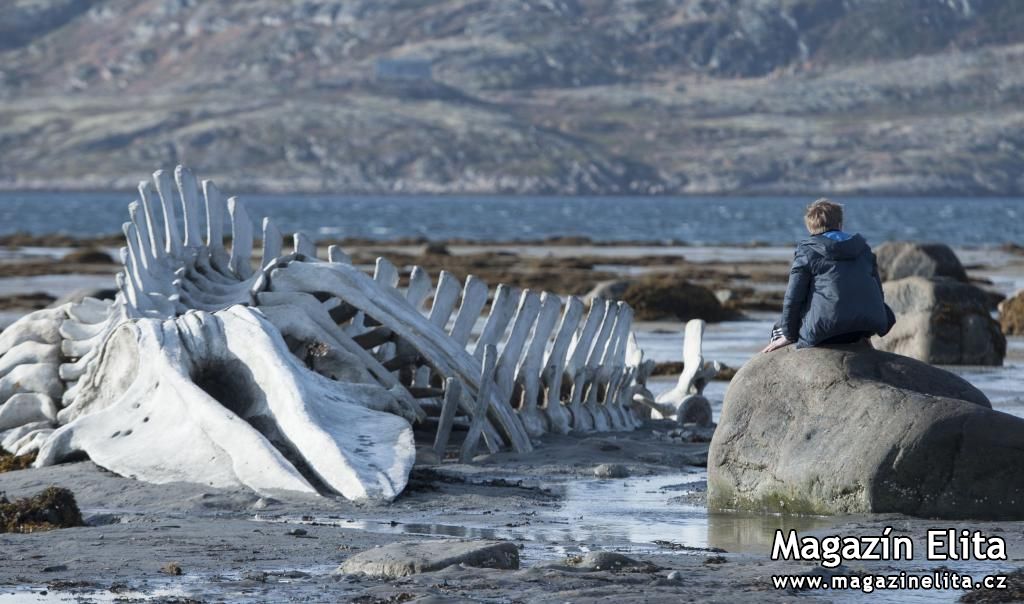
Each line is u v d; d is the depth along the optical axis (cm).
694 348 5694
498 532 3083
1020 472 3098
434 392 4462
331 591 2381
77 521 3234
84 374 4434
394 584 2420
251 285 4553
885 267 11881
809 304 3403
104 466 3816
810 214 3441
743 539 3011
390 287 4731
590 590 2350
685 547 2908
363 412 3928
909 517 3150
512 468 4053
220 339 4072
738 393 3441
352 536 2986
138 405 4038
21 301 11888
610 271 18175
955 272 11744
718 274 17438
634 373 5466
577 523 3216
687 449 4562
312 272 4484
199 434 3769
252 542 2886
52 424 4425
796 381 3362
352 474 3525
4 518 3169
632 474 4006
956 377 3366
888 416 3197
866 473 3170
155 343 4078
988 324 7844
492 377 4397
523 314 4681
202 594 2373
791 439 3316
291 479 3534
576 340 5419
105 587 2436
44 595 2375
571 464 4134
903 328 7931
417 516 3284
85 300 4891
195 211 5012
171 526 3108
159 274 4688
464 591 2355
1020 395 6059
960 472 3122
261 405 3891
